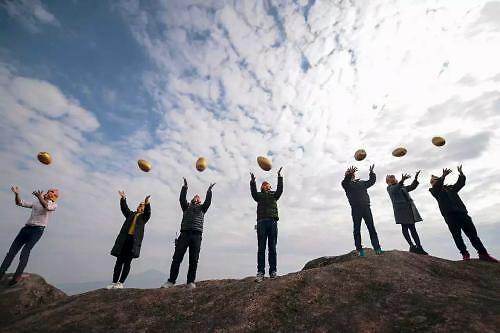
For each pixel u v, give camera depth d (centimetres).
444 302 514
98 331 544
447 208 920
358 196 916
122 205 849
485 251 838
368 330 458
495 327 418
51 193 905
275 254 766
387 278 635
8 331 569
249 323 512
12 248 829
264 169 867
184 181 868
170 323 559
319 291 598
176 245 790
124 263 802
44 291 827
